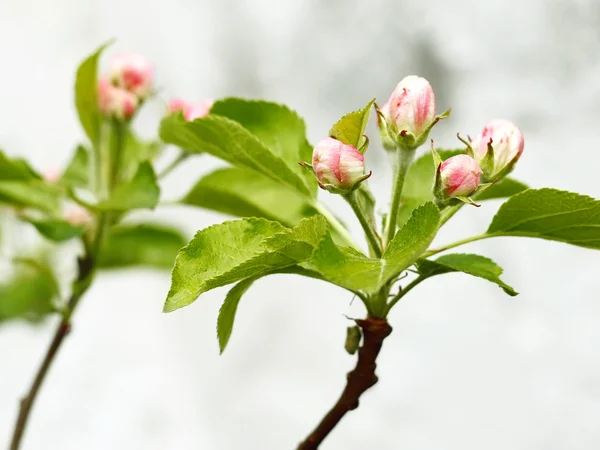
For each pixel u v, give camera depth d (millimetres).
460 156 501
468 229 912
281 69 993
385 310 511
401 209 559
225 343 507
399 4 946
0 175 600
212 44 1021
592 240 515
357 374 515
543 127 914
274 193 590
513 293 498
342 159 496
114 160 612
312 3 978
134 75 608
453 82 934
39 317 678
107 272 685
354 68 960
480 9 924
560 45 906
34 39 1058
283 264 494
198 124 541
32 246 683
